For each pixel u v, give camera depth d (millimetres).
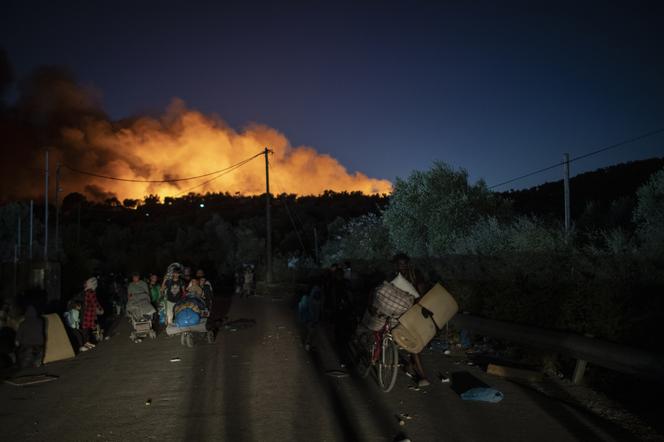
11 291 15016
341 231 50125
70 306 13148
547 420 6672
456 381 8836
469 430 6340
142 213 110625
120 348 13328
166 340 14406
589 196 39562
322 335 14875
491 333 10469
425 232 22875
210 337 13734
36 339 10867
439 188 23156
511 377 8891
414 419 6816
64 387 9133
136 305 14695
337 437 6188
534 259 11008
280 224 78000
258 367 10383
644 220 14672
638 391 7539
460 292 12531
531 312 9883
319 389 8500
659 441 5883
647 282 8328
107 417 7246
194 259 64188
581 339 7980
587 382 8312
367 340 9109
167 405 7758
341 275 12984
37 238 30531
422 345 8289
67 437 6469
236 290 36375
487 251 14898
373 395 8078
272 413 7184
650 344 7258
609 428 6344
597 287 8391
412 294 8477
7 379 9797
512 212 22453
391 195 24406
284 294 34875
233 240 66562
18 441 6383
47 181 20922
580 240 14359
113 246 71438
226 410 7391
